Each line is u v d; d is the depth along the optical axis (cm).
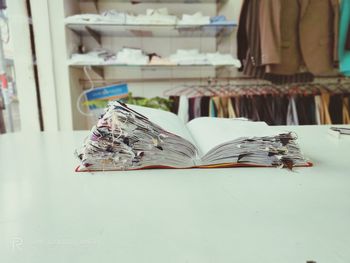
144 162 63
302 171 62
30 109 195
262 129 73
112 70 231
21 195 50
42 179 58
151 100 208
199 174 60
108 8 224
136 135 61
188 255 33
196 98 210
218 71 234
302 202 47
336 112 211
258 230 38
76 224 40
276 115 207
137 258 33
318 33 194
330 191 51
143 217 42
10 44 192
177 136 63
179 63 198
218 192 51
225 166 64
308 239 36
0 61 198
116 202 47
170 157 64
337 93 217
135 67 220
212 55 200
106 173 61
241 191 51
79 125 217
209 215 42
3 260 32
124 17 190
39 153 78
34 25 186
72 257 33
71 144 89
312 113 208
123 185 54
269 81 222
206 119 89
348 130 101
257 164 65
